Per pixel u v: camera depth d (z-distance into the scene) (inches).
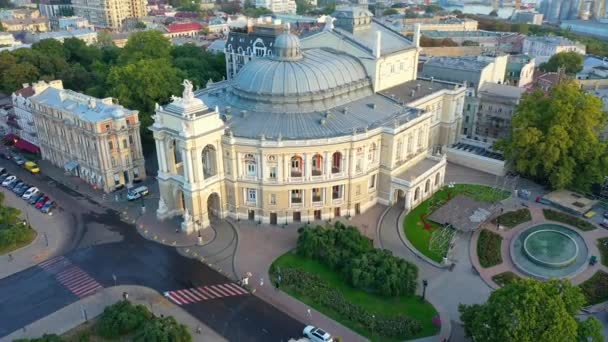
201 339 2822.3
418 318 2982.3
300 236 3663.9
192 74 6811.0
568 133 4414.4
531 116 4527.6
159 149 3900.1
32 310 3061.0
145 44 7199.8
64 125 4704.7
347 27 4916.3
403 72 5083.7
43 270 3444.9
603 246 3718.0
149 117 5521.7
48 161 5260.8
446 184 4712.1
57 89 5103.3
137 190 4434.1
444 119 5310.0
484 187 4643.2
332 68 4308.6
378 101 4539.9
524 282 2450.8
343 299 3115.2
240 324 2942.9
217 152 3831.2
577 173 4475.9
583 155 4345.5
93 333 2854.3
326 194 4018.2
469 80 5797.2
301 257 3567.9
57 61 7170.3
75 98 4810.5
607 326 2925.7
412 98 4783.5
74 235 3870.6
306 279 3302.2
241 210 4077.3
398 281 3127.5
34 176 4899.1
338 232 3590.1
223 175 3976.4
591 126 4411.9
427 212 4178.2
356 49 4608.8
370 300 3122.5
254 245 3737.7
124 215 4158.5
